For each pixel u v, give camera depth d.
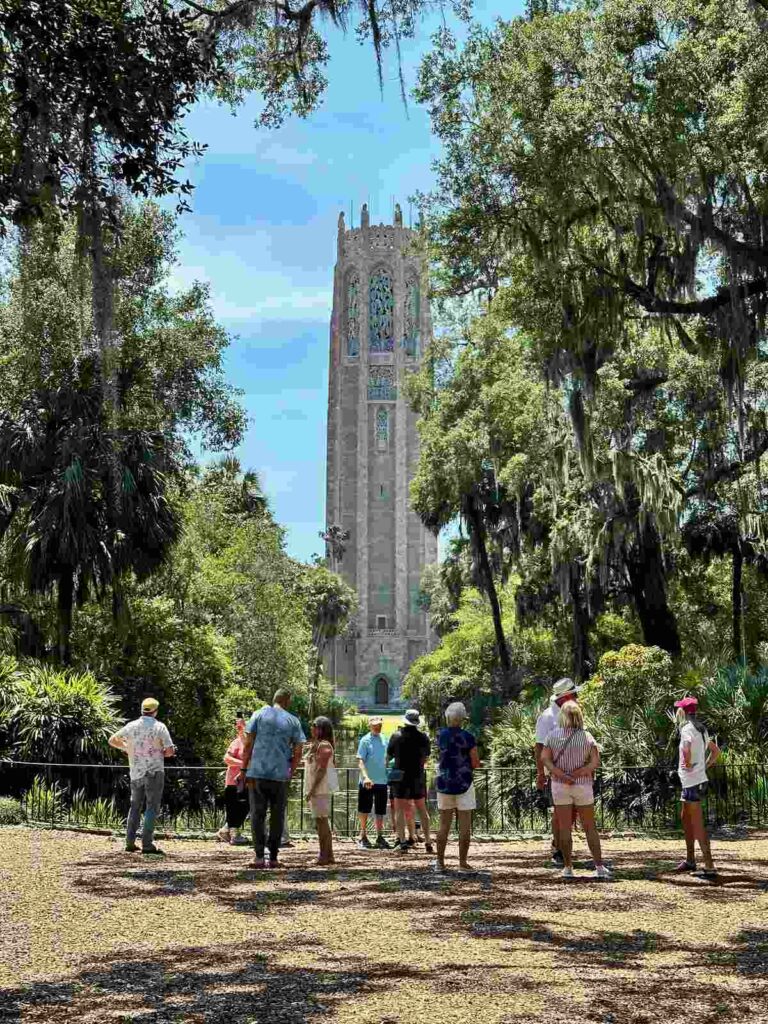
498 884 11.09
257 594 45.91
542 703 23.36
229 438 34.72
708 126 16.91
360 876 11.80
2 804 17.34
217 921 8.95
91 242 12.03
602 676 24.31
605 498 29.02
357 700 135.00
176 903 9.81
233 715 31.39
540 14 18.47
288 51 16.66
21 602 27.11
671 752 19.14
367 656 136.25
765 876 11.63
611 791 19.03
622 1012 6.09
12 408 26.03
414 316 143.38
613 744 19.62
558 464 28.17
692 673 23.25
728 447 30.19
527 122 17.80
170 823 20.06
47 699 19.91
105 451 24.75
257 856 12.67
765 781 18.94
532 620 44.53
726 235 17.73
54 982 6.83
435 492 45.41
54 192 8.70
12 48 7.78
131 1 8.53
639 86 17.48
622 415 26.83
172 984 6.77
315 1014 6.04
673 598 40.38
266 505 67.88
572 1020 5.93
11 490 24.05
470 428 40.62
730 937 8.25
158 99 8.17
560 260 19.53
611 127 17.27
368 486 140.75
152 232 30.70
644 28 17.41
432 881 11.34
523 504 41.66
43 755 19.39
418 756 15.03
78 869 12.02
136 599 29.17
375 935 8.35
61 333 26.44
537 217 18.98
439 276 21.44
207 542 46.50
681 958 7.52
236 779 16.22
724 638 40.25
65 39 7.79
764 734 19.81
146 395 32.03
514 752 21.36
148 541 25.38
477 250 19.73
